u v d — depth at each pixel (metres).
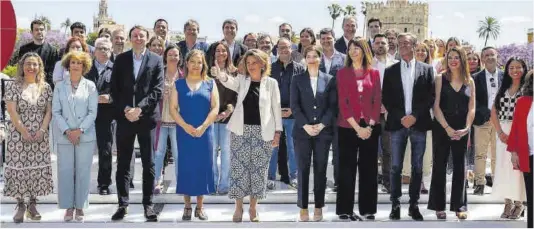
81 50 6.43
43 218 5.91
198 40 7.72
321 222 5.77
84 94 5.76
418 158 5.88
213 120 5.77
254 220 5.76
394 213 5.91
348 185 5.86
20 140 5.66
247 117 5.72
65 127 5.60
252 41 7.82
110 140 6.66
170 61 6.57
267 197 6.62
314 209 5.93
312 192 6.83
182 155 5.77
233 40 7.40
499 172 6.07
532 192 5.44
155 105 5.89
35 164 5.68
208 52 6.71
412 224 5.75
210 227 5.58
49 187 5.77
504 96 6.16
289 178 7.22
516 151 5.57
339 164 5.88
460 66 5.84
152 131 6.40
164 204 6.57
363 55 5.77
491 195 6.46
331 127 5.80
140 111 5.74
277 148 7.21
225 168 6.69
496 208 6.53
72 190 5.76
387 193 6.80
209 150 5.80
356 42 5.78
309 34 7.49
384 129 6.17
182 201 6.63
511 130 5.60
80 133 5.64
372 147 5.83
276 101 5.76
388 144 6.80
